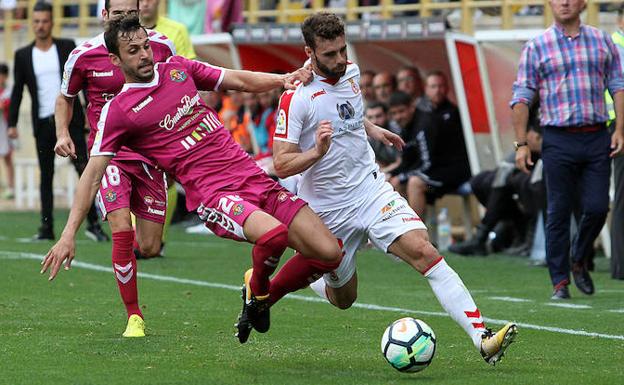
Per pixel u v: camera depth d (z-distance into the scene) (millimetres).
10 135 51750
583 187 35000
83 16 77625
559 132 34594
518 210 49156
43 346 25734
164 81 24969
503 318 31203
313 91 24312
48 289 36469
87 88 28781
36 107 50969
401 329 22688
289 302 34094
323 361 24266
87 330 28219
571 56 34344
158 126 24734
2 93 77250
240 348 25781
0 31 86938
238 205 23594
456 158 50656
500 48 51438
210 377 22297
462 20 57000
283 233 23078
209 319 30359
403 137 50969
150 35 28141
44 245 50438
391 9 59281
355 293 25953
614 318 31141
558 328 29297
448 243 51000
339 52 23953
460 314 23547
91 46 28547
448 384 21766
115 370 22906
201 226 60688
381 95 53969
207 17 63938
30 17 82750
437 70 52750
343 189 24703
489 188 48438
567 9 34406
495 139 51875
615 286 39156
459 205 54531
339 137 24484
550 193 35062
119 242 27203
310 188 24969
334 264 24062
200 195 24422
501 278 41344
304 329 28828
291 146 24203
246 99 60312
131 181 28062
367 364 23969
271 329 28766
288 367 23500
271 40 58281
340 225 24859
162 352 25078
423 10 58250
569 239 35375
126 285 27375
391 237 24188
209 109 25281
